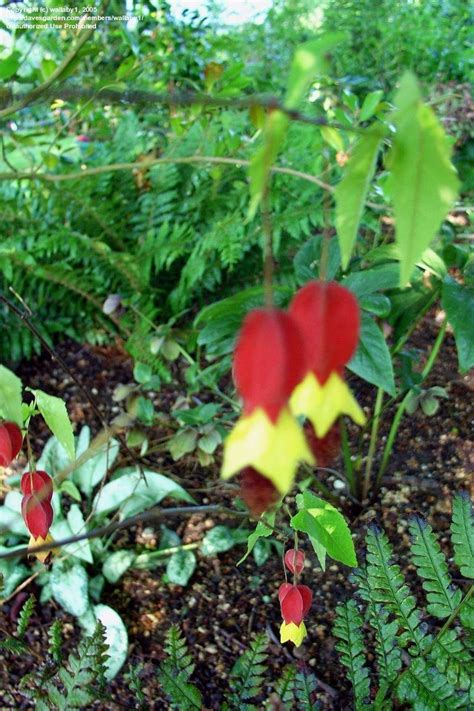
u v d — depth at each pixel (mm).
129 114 909
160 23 885
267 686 521
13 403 333
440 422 725
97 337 897
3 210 847
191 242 873
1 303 844
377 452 702
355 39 1145
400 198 166
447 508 636
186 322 887
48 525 345
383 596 444
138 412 668
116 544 640
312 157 796
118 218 917
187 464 722
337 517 343
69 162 903
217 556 627
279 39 1185
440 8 1429
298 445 185
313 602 577
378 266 552
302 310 201
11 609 590
